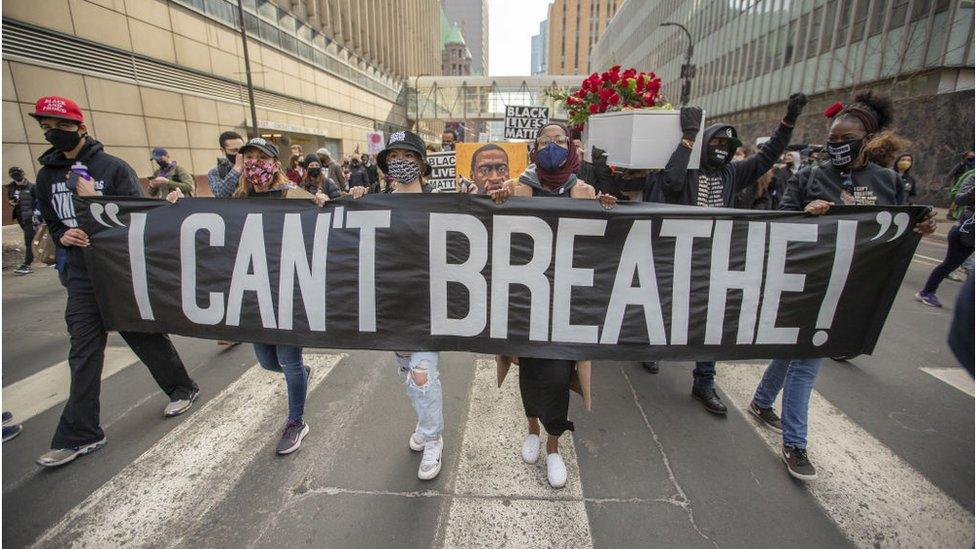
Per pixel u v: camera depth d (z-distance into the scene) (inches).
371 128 1378.0
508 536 74.9
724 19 1123.3
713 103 1187.9
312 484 86.8
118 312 96.9
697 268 85.8
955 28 522.9
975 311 37.8
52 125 93.0
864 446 98.6
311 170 241.9
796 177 102.2
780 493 84.7
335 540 74.1
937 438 101.7
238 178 105.8
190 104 594.9
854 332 87.2
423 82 1804.9
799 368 88.9
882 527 76.7
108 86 473.7
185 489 85.5
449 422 108.6
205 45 625.6
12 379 131.6
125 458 94.2
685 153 108.4
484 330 89.4
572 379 96.3
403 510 80.5
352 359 142.2
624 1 2151.8
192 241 94.0
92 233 94.1
